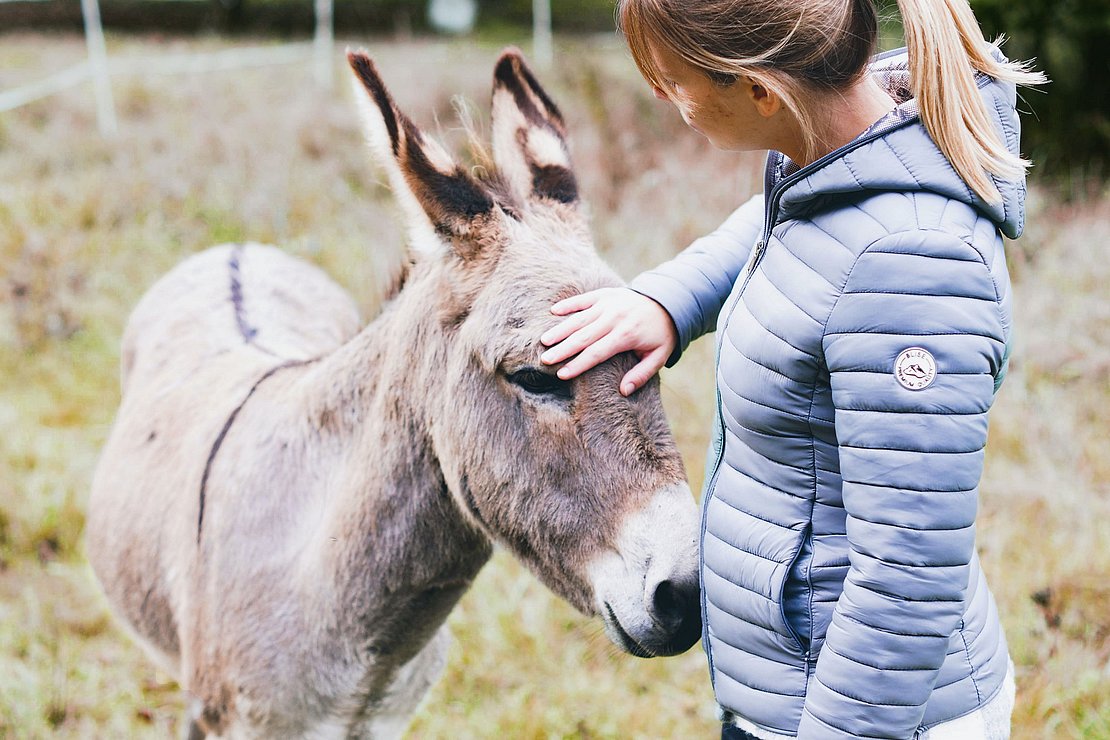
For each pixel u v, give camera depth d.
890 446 1.24
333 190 6.20
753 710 1.49
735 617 1.50
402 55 9.02
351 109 7.28
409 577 1.95
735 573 1.48
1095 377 4.16
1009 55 5.80
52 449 4.28
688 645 1.66
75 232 5.72
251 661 2.06
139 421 2.74
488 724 3.00
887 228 1.26
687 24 1.29
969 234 1.24
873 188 1.29
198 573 2.20
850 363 1.27
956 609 1.26
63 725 2.97
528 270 1.73
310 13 11.34
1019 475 3.65
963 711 1.44
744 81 1.33
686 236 5.07
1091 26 5.58
